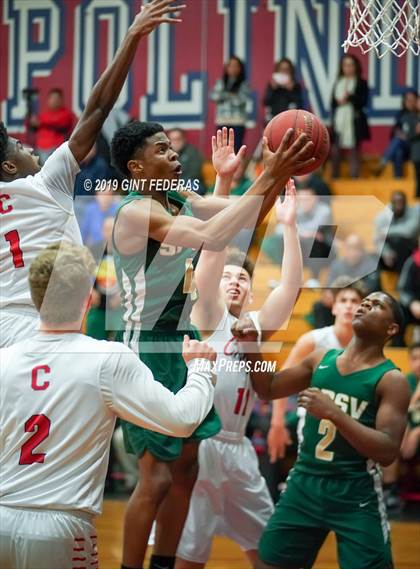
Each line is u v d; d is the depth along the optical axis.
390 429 4.58
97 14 12.16
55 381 3.52
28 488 3.46
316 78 11.98
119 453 9.04
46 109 12.23
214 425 4.75
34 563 3.42
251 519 5.58
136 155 4.27
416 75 12.02
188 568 5.52
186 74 12.21
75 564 3.47
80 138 4.17
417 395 8.95
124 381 3.52
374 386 4.68
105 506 8.45
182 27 12.20
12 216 4.14
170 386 4.46
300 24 12.01
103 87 4.16
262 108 11.97
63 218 4.20
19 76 12.25
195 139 12.13
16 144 4.37
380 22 5.76
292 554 4.75
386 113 12.09
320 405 4.54
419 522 8.21
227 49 12.14
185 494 4.93
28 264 4.13
